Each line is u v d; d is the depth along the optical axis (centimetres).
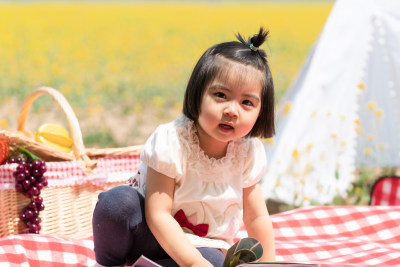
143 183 247
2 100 1146
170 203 234
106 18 2686
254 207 256
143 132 925
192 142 236
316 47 511
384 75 564
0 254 261
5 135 314
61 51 1738
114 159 352
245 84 224
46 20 2489
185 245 222
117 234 232
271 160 496
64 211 328
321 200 470
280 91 1253
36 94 358
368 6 495
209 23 2556
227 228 242
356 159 579
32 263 271
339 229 342
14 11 2823
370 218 346
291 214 347
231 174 244
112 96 1205
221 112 224
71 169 330
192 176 236
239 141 247
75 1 5025
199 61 233
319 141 493
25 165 309
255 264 202
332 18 500
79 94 1139
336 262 289
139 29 2319
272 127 244
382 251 301
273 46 1988
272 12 3189
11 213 311
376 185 421
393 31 497
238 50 230
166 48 1872
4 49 1719
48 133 354
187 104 234
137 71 1468
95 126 931
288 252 307
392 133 588
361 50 491
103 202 231
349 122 493
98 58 1666
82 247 290
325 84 491
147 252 241
